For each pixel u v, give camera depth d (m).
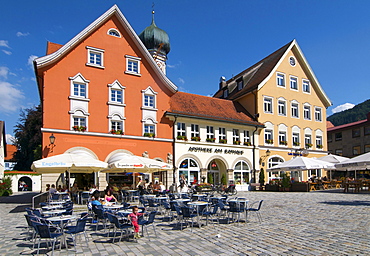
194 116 29.19
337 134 52.25
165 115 27.94
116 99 25.80
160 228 11.10
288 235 9.51
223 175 30.72
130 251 8.16
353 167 24.36
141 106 26.80
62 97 23.38
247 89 36.97
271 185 30.42
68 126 23.39
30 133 49.81
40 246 8.95
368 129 46.59
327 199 20.36
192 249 8.16
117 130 25.30
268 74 36.03
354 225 10.95
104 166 17.25
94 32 25.33
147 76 27.48
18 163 54.97
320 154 39.66
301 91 39.12
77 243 9.16
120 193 21.56
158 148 27.41
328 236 9.27
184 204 12.81
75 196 20.25
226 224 11.58
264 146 34.59
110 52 25.86
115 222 9.10
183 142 28.80
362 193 25.16
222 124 31.59
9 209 18.45
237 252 7.76
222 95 44.12
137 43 26.98
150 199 14.02
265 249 7.96
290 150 36.75
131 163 18.41
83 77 24.31
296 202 18.67
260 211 14.80
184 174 28.72
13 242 9.48
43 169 18.61
